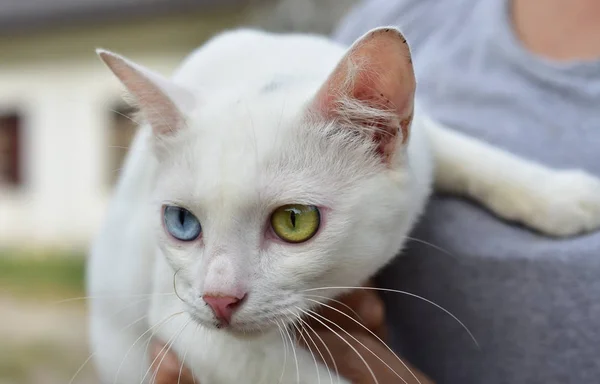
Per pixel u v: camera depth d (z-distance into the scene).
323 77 0.32
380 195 0.30
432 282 0.34
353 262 0.30
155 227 0.31
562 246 0.31
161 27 1.53
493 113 0.36
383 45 0.27
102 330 0.40
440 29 0.41
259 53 0.34
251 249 0.29
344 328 0.32
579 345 0.30
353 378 0.31
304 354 0.31
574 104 0.35
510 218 0.34
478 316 0.32
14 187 1.78
